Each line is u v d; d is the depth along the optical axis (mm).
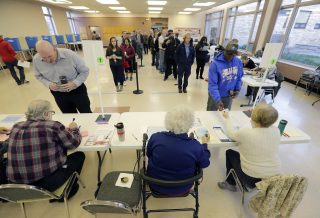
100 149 1367
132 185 1281
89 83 5113
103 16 14438
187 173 1103
